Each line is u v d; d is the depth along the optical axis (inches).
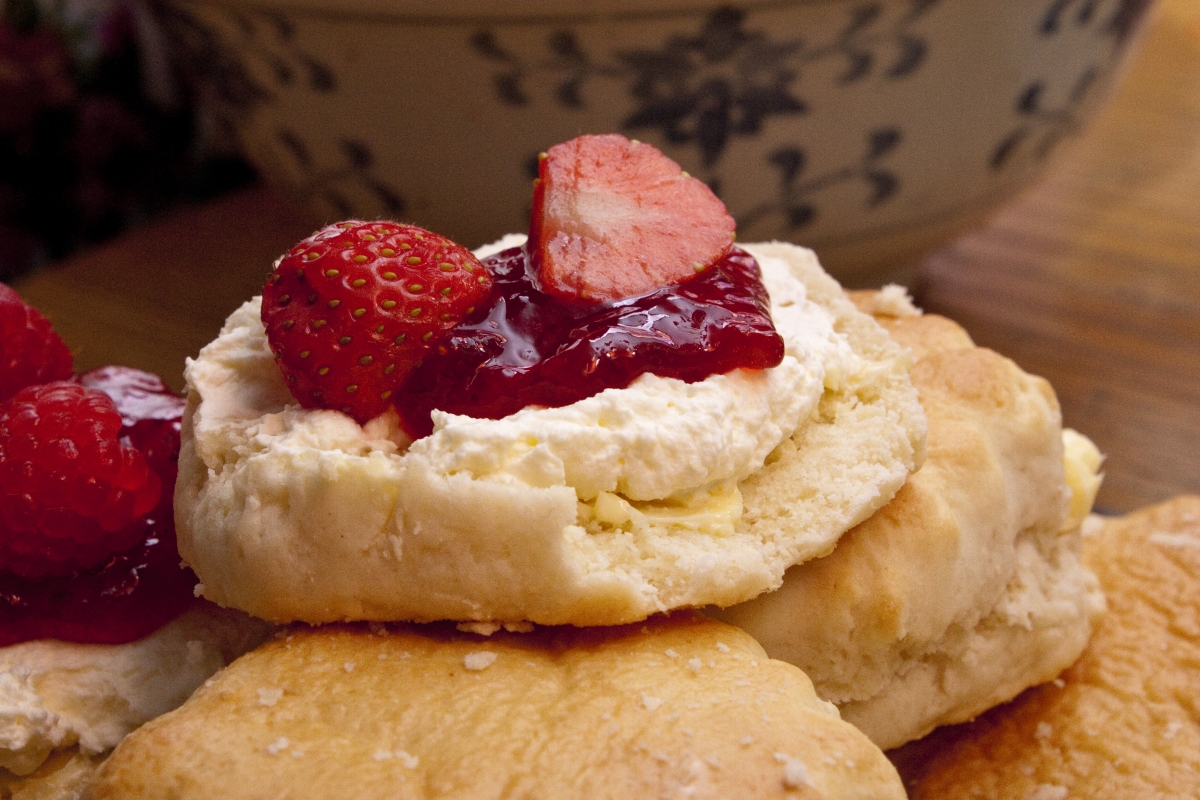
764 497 10.2
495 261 10.6
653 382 10.0
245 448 10.0
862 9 12.9
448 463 9.7
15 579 10.4
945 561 10.4
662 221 10.5
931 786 10.8
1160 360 15.0
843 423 10.5
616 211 10.5
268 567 9.8
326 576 9.8
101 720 10.3
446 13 12.8
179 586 10.5
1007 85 13.9
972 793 10.7
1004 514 10.8
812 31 13.0
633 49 12.9
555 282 10.2
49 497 10.2
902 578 10.3
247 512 9.8
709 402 10.0
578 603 9.7
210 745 9.4
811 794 9.2
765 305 10.6
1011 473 10.9
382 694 9.6
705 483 10.0
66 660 10.4
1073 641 11.1
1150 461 13.6
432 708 9.5
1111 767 10.7
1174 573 11.7
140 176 18.6
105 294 15.8
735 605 10.2
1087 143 20.8
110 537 10.4
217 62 13.9
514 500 9.6
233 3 13.1
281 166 14.6
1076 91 14.7
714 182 13.7
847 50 13.1
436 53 13.0
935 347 11.5
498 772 9.3
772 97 13.3
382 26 12.9
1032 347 15.3
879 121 13.6
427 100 13.3
